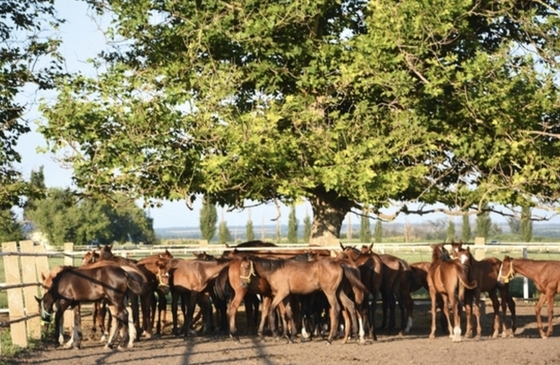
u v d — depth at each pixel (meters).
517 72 23.47
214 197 25.06
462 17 23.06
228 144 22.66
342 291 18.31
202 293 20.39
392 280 20.52
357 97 25.14
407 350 16.75
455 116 24.44
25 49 24.94
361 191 22.89
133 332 17.52
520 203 24.77
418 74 23.02
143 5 23.81
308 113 23.81
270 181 23.55
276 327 20.17
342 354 16.19
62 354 16.22
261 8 23.50
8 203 25.05
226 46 24.53
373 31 23.27
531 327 21.67
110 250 20.78
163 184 23.53
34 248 19.44
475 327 21.64
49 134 22.70
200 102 23.23
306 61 25.08
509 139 23.89
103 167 23.05
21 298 16.91
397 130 23.81
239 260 18.59
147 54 25.06
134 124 22.61
